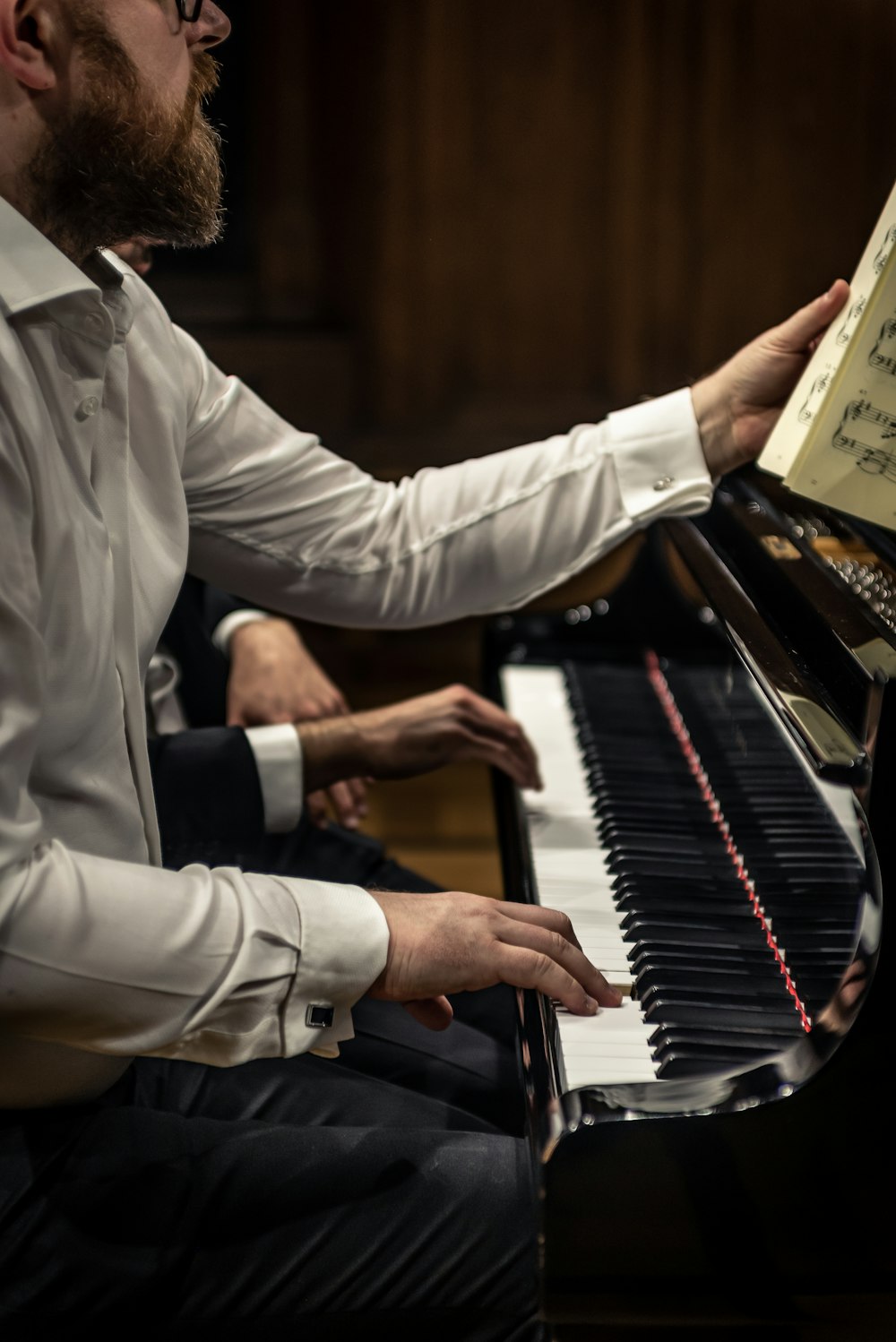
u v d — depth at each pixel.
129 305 1.21
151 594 1.24
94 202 1.14
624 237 3.98
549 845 1.49
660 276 4.01
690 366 4.07
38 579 1.04
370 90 3.87
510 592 1.58
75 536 1.07
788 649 1.23
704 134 3.90
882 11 3.78
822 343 1.33
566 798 1.61
